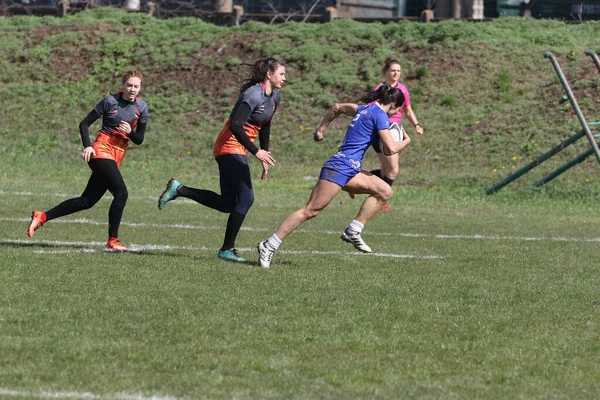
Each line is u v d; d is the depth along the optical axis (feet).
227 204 111.96
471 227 164.14
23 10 402.93
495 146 276.41
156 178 260.42
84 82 340.18
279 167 279.08
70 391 55.98
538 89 303.07
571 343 71.72
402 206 207.10
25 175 251.60
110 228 116.57
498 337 73.10
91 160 115.34
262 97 108.78
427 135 287.69
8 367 60.70
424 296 89.51
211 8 460.14
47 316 75.51
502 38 329.72
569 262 117.60
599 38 333.42
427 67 319.47
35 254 109.50
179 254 115.85
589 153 219.41
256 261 110.93
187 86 331.36
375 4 401.49
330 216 180.55
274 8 425.28
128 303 81.66
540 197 224.53
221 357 64.85
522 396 57.57
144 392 56.24
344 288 92.73
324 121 113.09
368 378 60.75
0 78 346.74
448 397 56.85
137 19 369.30
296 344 69.15
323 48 335.47
